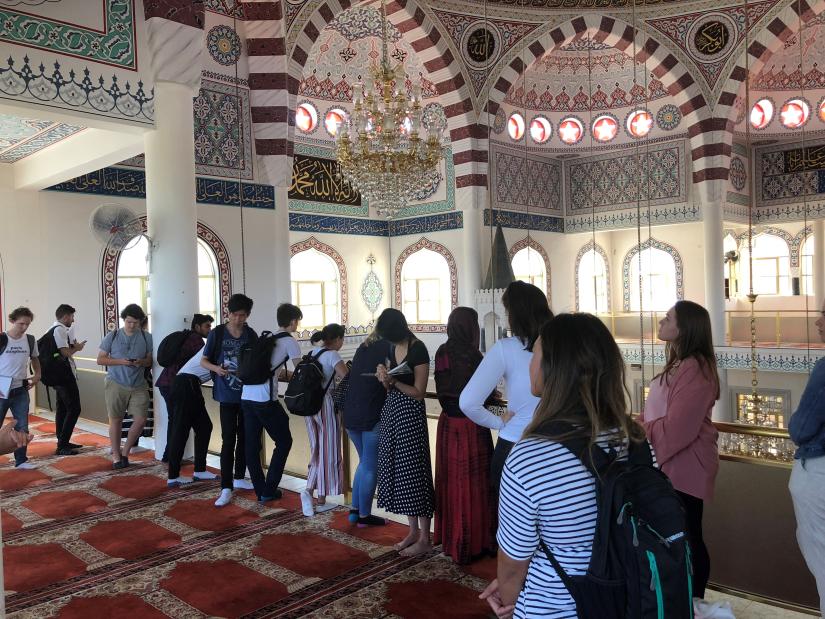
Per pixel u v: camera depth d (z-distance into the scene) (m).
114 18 4.61
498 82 10.29
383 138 6.71
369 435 3.21
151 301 4.93
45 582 2.73
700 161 10.57
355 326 11.71
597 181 12.61
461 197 10.41
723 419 10.62
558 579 1.14
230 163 6.83
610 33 10.26
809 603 2.34
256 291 7.07
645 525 1.08
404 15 9.38
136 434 4.69
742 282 13.43
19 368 4.54
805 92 11.54
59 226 6.79
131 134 4.95
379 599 2.52
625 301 13.98
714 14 9.95
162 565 2.88
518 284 2.31
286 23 7.78
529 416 2.24
